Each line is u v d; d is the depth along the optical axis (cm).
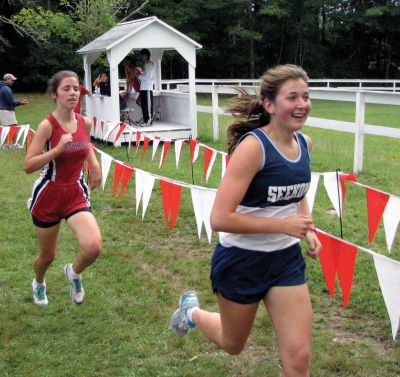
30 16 1919
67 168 387
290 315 256
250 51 3631
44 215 392
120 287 468
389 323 396
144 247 568
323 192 773
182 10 3328
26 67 3366
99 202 737
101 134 1291
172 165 960
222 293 268
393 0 3625
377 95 858
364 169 920
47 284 473
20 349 366
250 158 248
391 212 406
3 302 438
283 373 255
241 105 265
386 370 337
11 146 1172
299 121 251
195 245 577
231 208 249
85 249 375
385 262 284
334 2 3606
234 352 287
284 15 3494
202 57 3753
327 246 322
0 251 553
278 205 261
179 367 345
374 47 3962
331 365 342
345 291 314
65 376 337
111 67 1209
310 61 3809
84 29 1791
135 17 3209
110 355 360
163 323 402
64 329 394
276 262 260
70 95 384
